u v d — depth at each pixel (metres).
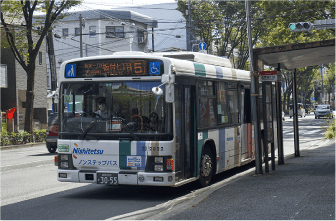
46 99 37.78
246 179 10.31
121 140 8.66
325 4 30.42
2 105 33.94
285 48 10.94
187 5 43.31
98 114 8.91
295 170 11.72
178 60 9.07
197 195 8.88
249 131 13.02
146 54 9.36
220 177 12.07
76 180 8.95
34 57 26.86
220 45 44.75
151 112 8.59
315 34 33.50
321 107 61.62
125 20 50.19
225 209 7.06
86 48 50.78
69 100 9.16
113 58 8.89
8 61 33.69
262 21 40.66
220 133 10.84
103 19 50.12
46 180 11.84
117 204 8.54
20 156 19.22
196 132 9.52
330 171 11.14
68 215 7.56
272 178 10.28
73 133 9.03
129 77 8.76
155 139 8.48
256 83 11.41
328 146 19.66
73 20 51.16
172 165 8.47
